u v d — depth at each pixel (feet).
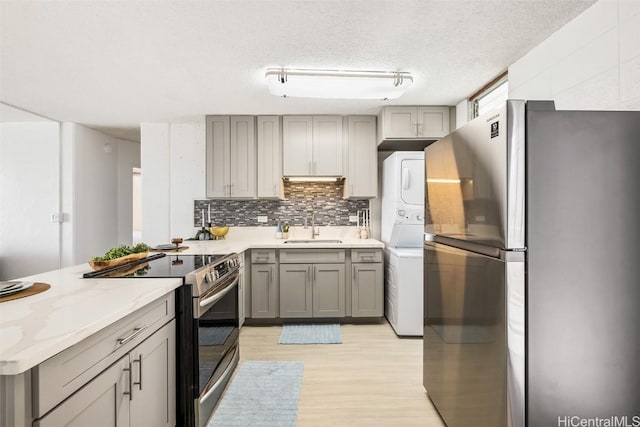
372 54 7.65
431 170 6.57
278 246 11.62
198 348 5.61
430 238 6.77
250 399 7.05
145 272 5.84
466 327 5.18
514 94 8.11
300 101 10.86
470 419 5.07
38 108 11.41
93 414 3.49
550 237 4.03
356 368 8.52
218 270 6.82
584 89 6.06
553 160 4.04
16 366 2.49
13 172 13.33
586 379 4.06
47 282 5.14
